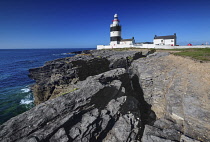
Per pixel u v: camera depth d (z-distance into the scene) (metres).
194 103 10.24
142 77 17.30
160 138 7.46
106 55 34.12
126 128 8.52
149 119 12.33
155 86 15.67
